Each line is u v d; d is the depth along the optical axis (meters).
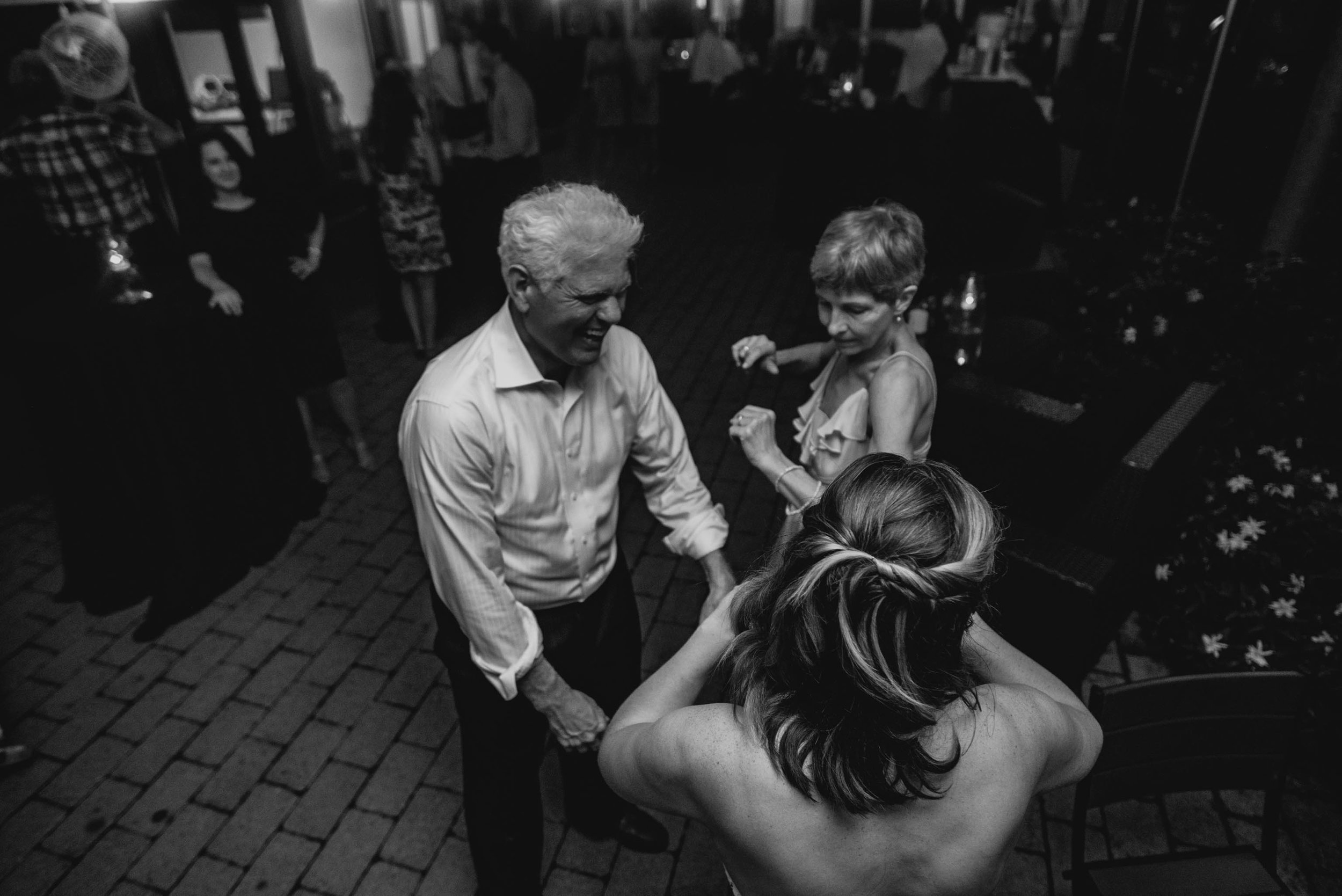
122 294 3.51
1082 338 3.80
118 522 3.48
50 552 3.91
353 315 6.38
